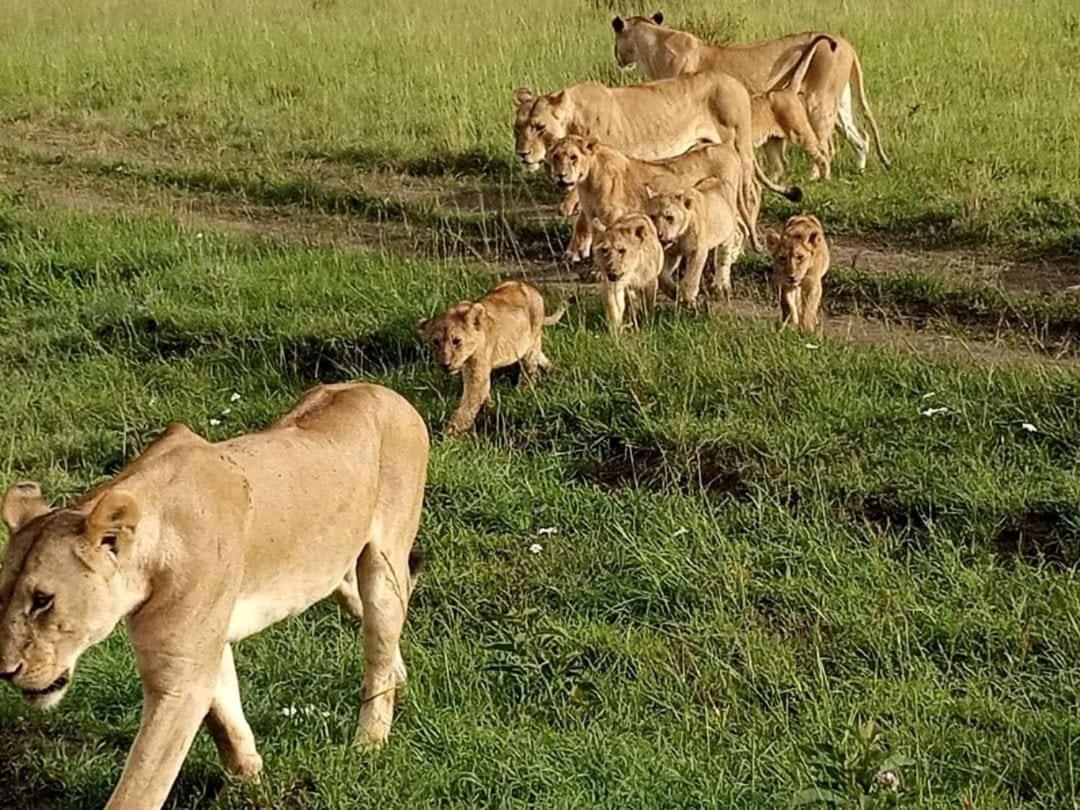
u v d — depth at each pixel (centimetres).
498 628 669
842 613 670
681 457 816
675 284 1094
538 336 923
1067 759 560
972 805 509
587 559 723
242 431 872
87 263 1136
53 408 898
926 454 802
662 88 1296
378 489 526
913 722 586
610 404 869
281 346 975
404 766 532
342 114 1535
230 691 509
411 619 675
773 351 912
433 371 938
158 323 1012
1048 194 1204
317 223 1291
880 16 1786
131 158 1455
